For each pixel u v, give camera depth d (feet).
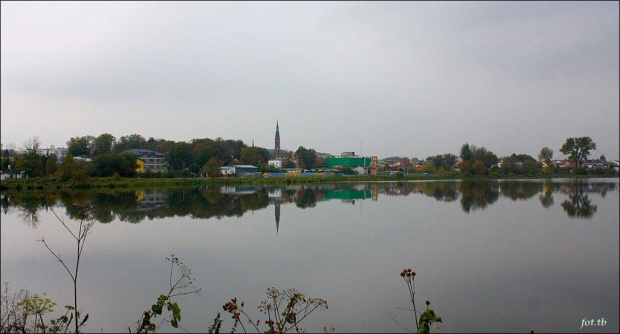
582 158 445.37
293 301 31.89
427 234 98.48
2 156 338.54
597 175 441.27
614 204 164.66
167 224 116.26
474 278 62.23
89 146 465.06
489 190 246.68
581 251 79.71
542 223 116.37
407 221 120.67
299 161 513.04
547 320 46.29
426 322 27.78
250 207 158.51
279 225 113.50
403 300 53.06
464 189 257.14
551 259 73.31
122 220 124.26
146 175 321.11
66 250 81.92
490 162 450.30
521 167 431.84
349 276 63.00
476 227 108.88
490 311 49.32
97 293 55.36
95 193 218.38
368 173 490.90
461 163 437.58
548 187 271.69
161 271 66.23
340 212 142.41
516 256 75.20
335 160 539.70
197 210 149.07
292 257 75.15
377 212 142.41
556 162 504.84
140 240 92.07
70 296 53.98
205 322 45.57
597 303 51.44
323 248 82.64
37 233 102.83
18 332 28.76
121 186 265.75
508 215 133.80
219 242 89.40
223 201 182.50
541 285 58.54
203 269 67.36
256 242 89.25
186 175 346.74
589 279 61.16
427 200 185.37
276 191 244.83
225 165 443.73
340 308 50.03
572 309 49.57
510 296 54.24
